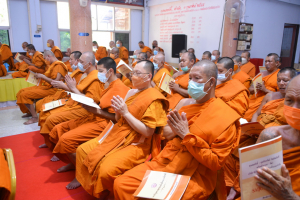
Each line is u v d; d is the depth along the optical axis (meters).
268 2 8.36
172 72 5.71
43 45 9.17
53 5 9.09
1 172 1.03
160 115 1.97
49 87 4.52
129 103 2.11
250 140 2.18
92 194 2.09
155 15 10.73
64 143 2.49
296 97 1.10
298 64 10.22
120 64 3.00
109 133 2.16
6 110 5.37
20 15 8.59
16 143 3.60
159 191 1.46
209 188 1.57
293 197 1.00
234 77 3.68
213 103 1.51
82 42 5.23
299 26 10.05
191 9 8.89
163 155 1.69
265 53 8.88
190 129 1.51
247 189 1.04
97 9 9.98
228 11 6.38
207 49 8.51
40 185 2.50
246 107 2.62
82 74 3.60
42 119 3.39
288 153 1.23
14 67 7.29
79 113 3.08
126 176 1.68
